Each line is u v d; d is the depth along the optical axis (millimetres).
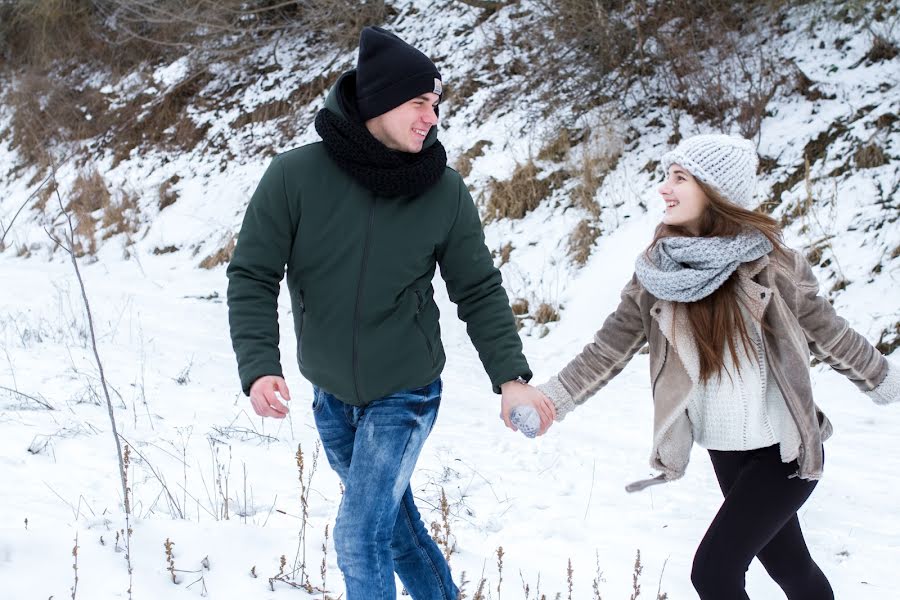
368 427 2711
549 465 5527
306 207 2666
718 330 2709
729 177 2789
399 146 2715
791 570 2891
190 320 10070
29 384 6594
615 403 7016
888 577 3840
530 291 9617
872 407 6531
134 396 6535
